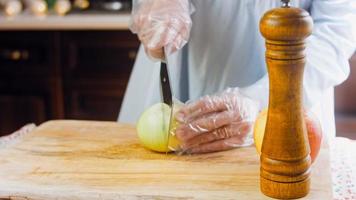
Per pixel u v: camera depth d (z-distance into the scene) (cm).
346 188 87
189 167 81
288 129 69
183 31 92
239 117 87
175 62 114
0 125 234
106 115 229
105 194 73
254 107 90
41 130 97
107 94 225
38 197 75
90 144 91
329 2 103
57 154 87
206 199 71
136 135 95
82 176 79
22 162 84
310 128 78
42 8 226
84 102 228
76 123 102
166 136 85
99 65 222
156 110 88
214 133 86
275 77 67
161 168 81
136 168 81
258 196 71
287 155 69
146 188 75
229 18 110
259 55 112
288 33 64
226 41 112
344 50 100
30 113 231
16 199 75
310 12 108
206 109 87
